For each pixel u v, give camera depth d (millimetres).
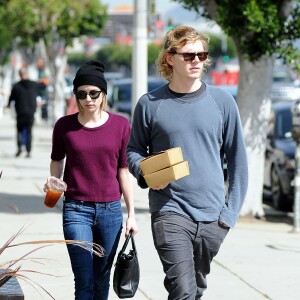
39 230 14664
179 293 7535
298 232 15477
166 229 7633
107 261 8492
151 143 7926
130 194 8500
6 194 19297
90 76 8266
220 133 7754
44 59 44562
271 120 20359
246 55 16156
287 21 15445
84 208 8352
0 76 95375
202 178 7676
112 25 167625
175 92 7793
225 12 15531
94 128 8344
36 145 34812
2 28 43219
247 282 11320
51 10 42000
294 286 11164
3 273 6684
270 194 21344
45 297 10281
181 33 7746
